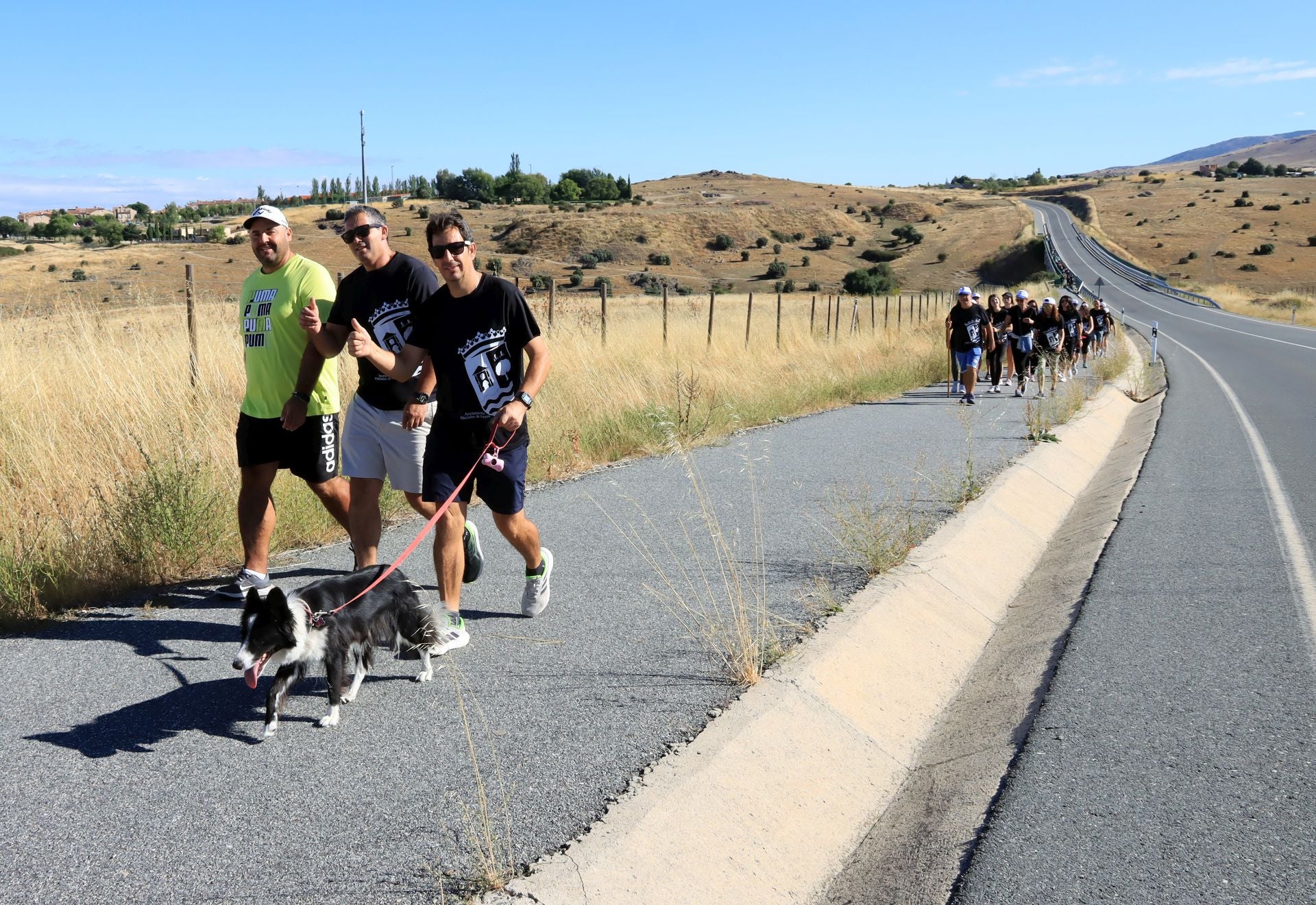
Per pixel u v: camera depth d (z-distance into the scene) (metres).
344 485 5.64
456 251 4.46
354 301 5.01
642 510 7.87
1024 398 16.42
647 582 5.93
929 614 5.75
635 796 3.35
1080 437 12.61
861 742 4.23
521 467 4.84
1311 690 4.60
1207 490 9.28
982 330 15.54
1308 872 3.12
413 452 5.08
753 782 3.63
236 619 5.16
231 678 4.38
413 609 4.26
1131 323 46.41
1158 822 3.46
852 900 3.21
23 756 3.59
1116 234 130.38
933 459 10.27
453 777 3.50
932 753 4.34
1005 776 3.86
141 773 3.49
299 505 6.82
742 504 8.12
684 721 3.98
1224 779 3.77
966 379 15.45
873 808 3.86
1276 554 6.96
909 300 59.59
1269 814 3.49
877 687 4.74
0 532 5.75
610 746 3.75
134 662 4.54
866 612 5.38
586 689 4.30
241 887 2.82
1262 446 11.80
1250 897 3.00
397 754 3.67
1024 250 110.50
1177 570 6.64
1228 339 35.16
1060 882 3.12
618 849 3.04
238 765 3.56
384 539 6.94
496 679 4.40
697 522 7.48
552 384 12.09
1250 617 5.66
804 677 4.45
